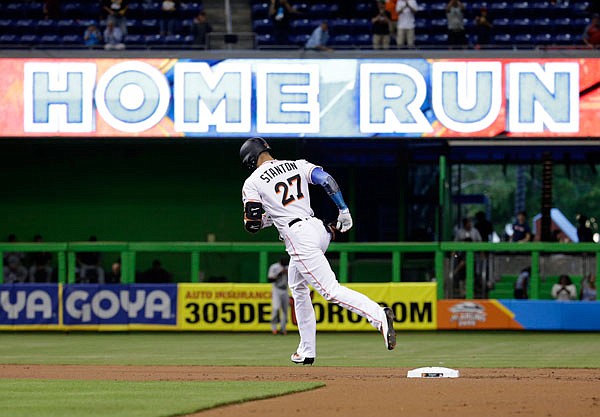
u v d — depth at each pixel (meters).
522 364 36.56
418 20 76.94
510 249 59.91
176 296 60.22
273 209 26.17
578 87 59.97
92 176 68.62
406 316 60.09
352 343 51.12
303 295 27.34
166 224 68.44
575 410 18.78
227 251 60.31
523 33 76.75
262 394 21.73
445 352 44.28
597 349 46.50
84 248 60.62
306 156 67.94
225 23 78.69
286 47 62.47
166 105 60.22
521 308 59.69
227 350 46.09
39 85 60.28
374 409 18.97
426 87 60.19
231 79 60.22
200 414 18.34
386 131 60.19
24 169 68.50
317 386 23.78
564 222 89.12
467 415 18.03
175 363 37.38
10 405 19.73
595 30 68.88
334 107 60.28
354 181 69.56
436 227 69.00
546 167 66.38
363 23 76.94
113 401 20.47
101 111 60.22
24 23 76.50
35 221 68.62
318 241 26.02
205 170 68.50
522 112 60.09
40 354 43.66
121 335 58.81
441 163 63.31
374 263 68.25
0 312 60.28
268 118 60.19
